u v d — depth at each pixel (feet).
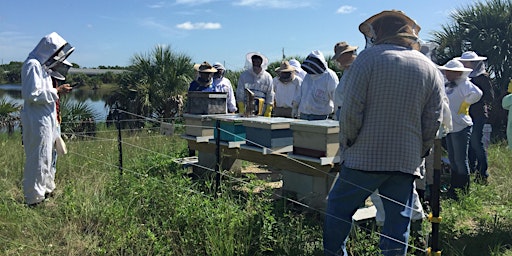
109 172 20.48
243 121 17.28
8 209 15.57
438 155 11.12
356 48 18.29
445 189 20.62
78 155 24.58
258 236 12.71
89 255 12.71
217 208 14.12
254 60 25.38
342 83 18.61
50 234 14.02
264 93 26.00
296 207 16.05
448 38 39.42
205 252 12.59
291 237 12.98
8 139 33.53
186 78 46.60
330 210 11.44
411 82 10.27
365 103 10.62
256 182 17.08
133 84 45.73
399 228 10.91
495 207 18.19
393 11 10.91
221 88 28.76
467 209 17.61
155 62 46.37
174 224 13.62
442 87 10.93
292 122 15.31
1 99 41.34
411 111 10.37
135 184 16.80
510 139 16.70
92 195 16.79
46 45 17.49
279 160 16.31
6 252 12.67
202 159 21.42
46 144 17.49
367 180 10.82
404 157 10.41
